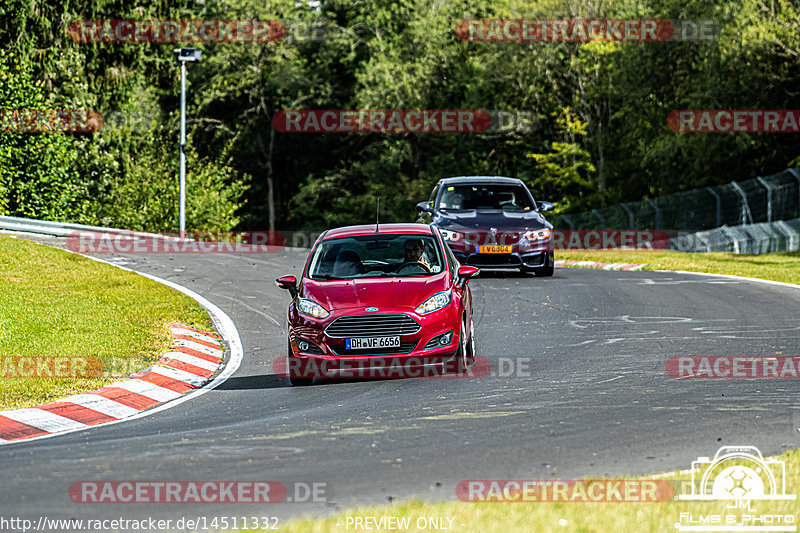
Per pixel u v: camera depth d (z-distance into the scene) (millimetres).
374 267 44312
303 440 29594
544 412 33031
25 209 141250
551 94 195875
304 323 41094
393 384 40375
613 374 40875
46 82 157375
